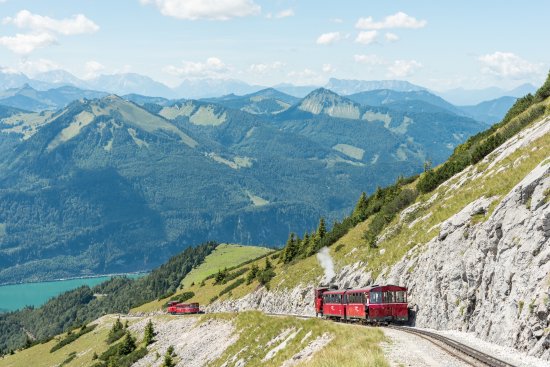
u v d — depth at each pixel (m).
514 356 29.22
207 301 151.62
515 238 35.81
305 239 125.75
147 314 170.88
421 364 29.00
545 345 27.91
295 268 107.81
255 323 73.56
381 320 48.38
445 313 44.19
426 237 57.19
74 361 144.12
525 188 36.88
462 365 27.98
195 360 81.12
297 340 52.31
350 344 37.06
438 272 46.97
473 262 41.25
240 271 166.50
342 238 104.00
